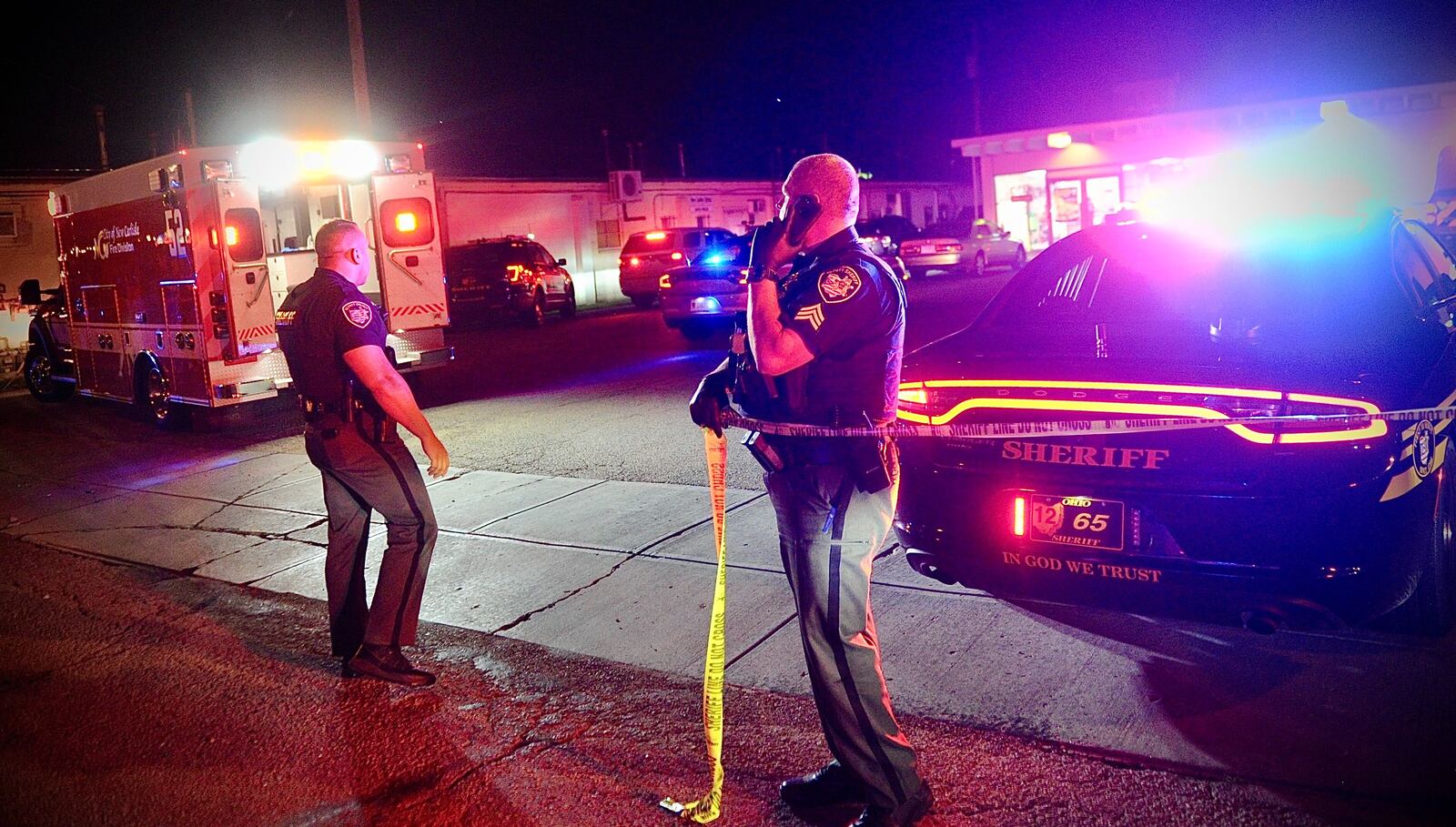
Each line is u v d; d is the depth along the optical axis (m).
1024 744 3.25
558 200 27.98
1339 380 3.22
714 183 32.94
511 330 20.31
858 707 2.79
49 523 7.20
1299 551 3.21
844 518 2.72
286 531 6.54
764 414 2.79
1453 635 3.75
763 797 3.12
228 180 9.48
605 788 3.24
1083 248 4.53
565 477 7.16
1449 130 19.59
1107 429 3.40
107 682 4.33
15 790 3.44
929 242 25.20
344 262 3.97
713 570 5.04
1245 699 3.41
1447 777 2.90
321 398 3.88
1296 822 2.77
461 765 3.46
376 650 4.10
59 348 13.06
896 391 2.80
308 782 3.41
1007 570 3.68
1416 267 4.38
